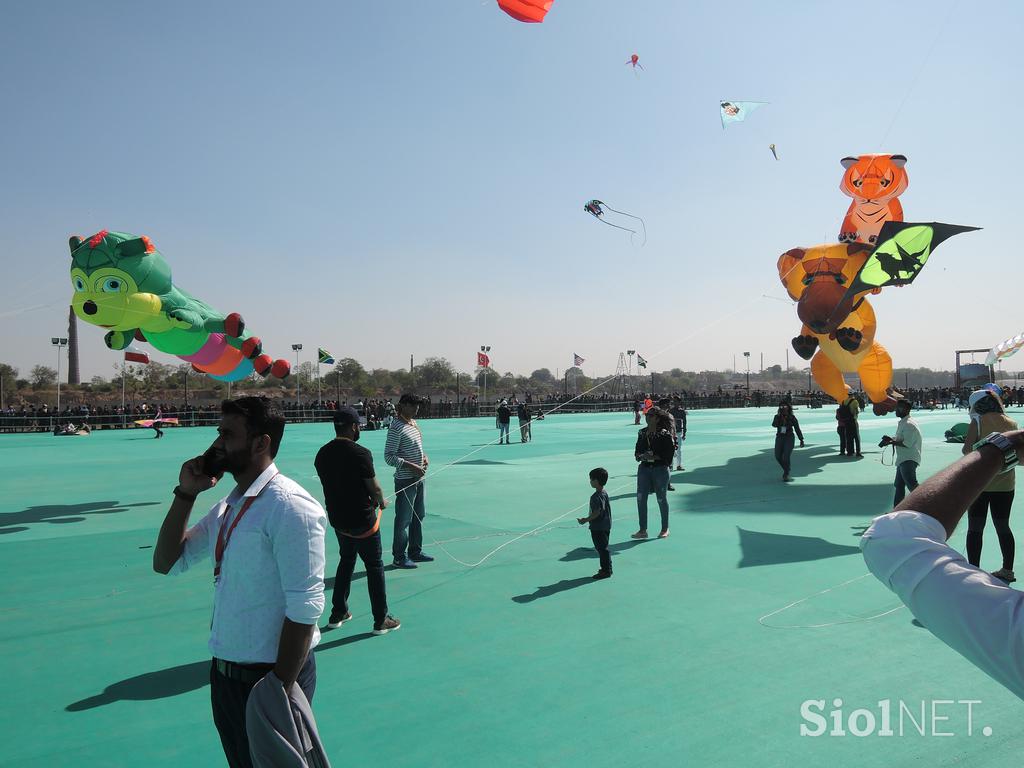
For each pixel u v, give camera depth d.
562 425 40.00
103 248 12.34
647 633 5.55
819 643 5.28
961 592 1.10
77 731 4.03
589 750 3.74
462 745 3.81
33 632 5.73
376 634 5.59
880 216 16.09
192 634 5.69
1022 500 11.80
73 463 20.22
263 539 2.49
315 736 2.44
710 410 61.34
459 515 10.95
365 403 45.00
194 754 3.77
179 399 85.25
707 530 9.55
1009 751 3.69
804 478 14.88
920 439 9.36
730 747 3.75
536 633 5.58
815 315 16.62
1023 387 55.81
